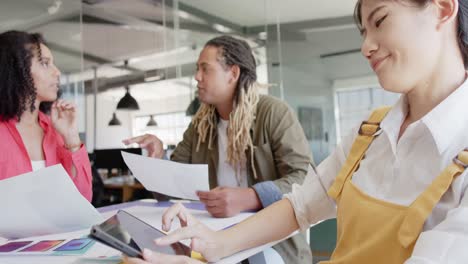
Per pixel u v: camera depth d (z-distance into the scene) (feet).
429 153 2.05
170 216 2.57
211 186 5.19
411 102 2.20
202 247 2.46
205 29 14.71
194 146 5.47
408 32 1.92
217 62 4.87
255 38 13.23
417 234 1.92
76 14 15.19
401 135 2.25
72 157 4.76
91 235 1.93
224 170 5.15
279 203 3.03
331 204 2.93
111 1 14.79
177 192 3.93
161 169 3.67
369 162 2.41
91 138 17.33
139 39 16.70
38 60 4.76
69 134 4.90
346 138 2.90
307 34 12.92
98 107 17.53
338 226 2.59
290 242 4.35
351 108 12.27
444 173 1.91
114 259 2.40
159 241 2.20
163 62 16.29
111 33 16.74
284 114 4.87
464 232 1.68
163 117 16.38
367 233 2.21
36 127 4.97
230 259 2.58
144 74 17.20
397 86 2.02
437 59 1.98
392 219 2.08
